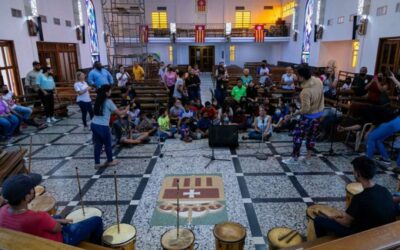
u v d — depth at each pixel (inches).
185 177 173.6
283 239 91.7
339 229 88.0
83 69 514.6
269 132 241.6
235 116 275.1
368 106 192.2
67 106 367.6
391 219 79.7
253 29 773.9
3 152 171.8
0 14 305.6
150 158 205.5
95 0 622.5
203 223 128.0
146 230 123.6
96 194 154.9
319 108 180.4
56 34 442.0
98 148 185.9
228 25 749.3
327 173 177.0
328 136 237.1
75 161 201.5
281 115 271.0
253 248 112.0
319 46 535.8
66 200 149.3
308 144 188.9
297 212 135.8
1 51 312.8
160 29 801.6
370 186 83.4
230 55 891.4
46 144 237.8
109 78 278.8
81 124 300.0
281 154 209.9
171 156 208.5
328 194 152.0
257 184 163.6
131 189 159.8
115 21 748.6
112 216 134.0
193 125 255.0
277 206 141.0
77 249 53.9
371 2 370.9
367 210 79.4
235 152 215.3
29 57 361.1
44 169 188.4
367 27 381.4
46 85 295.0
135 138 238.2
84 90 275.7
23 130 278.8
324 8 514.3
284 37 741.9
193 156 208.1
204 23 856.9
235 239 91.4
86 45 560.4
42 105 307.7
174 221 129.6
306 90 174.9
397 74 312.8
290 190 156.5
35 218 75.8
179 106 278.1
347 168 183.9
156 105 292.0
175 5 842.2
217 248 94.7
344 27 444.5
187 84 347.3
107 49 658.8
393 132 175.6
